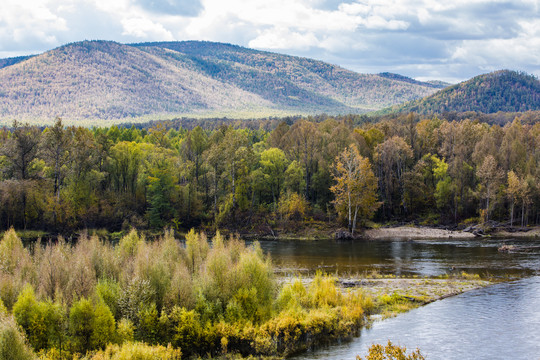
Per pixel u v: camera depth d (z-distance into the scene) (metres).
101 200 114.88
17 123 110.69
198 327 36.78
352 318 42.16
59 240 51.72
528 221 118.88
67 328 34.81
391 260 73.94
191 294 38.91
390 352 27.17
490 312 45.06
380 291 52.59
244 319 38.69
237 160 122.88
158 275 40.12
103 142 124.81
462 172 122.81
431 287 54.50
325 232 111.31
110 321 34.62
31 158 109.06
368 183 111.94
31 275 42.16
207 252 50.66
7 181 100.88
